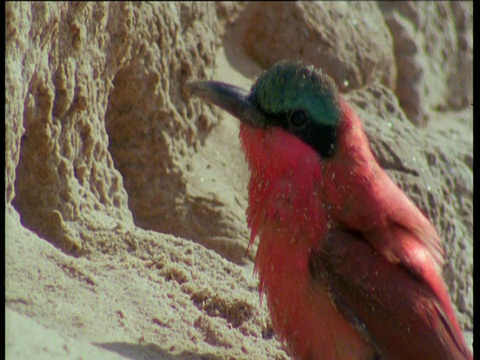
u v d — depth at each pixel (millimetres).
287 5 11156
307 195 6176
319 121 6195
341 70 11297
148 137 9508
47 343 5164
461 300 10484
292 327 6309
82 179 8094
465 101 13406
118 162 9477
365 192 6211
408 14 12789
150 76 9414
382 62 11867
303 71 6258
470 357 6426
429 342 6113
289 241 6168
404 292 6117
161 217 9414
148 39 9398
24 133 7586
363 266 6105
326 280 6098
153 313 6344
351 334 6141
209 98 6465
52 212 7527
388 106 11523
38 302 5801
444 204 10867
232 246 9383
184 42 9898
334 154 6199
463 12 13680
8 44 6617
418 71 12453
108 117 9453
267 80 6309
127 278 6727
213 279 7230
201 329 6422
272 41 11125
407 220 6371
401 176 10711
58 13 7680
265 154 6309
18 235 6441
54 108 7809
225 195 9711
